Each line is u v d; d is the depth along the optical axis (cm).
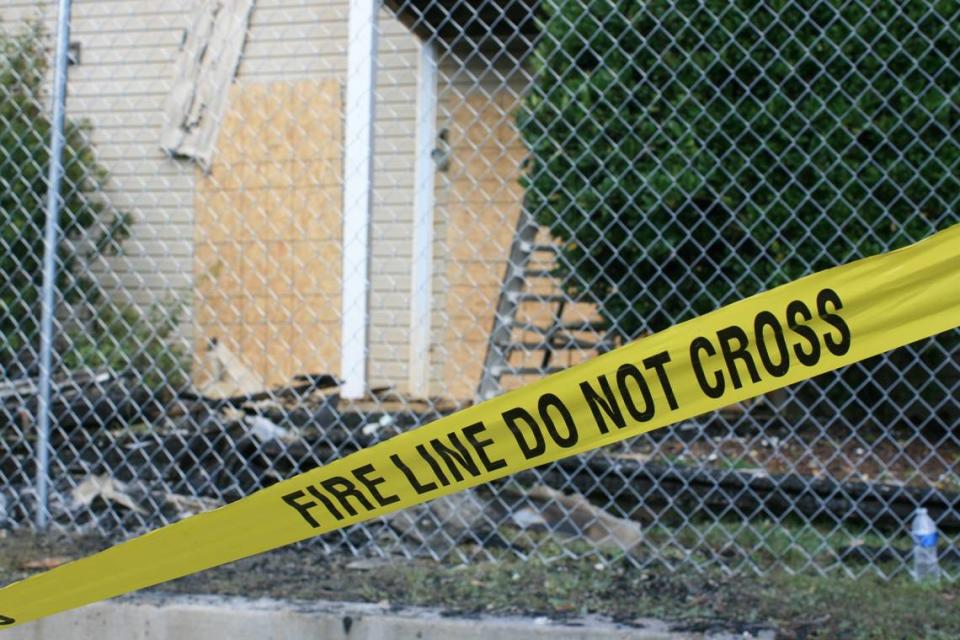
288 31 1023
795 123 668
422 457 315
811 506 555
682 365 306
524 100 704
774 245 690
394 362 1019
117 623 425
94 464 625
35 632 432
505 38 1005
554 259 743
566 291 750
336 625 409
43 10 805
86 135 966
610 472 584
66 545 514
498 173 1007
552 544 511
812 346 300
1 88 654
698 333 305
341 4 1012
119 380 661
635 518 575
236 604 421
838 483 539
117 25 980
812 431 755
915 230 660
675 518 570
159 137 1023
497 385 796
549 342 777
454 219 1014
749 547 513
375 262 1025
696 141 681
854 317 298
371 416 748
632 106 688
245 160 1031
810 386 775
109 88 1001
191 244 1037
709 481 570
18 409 631
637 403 307
